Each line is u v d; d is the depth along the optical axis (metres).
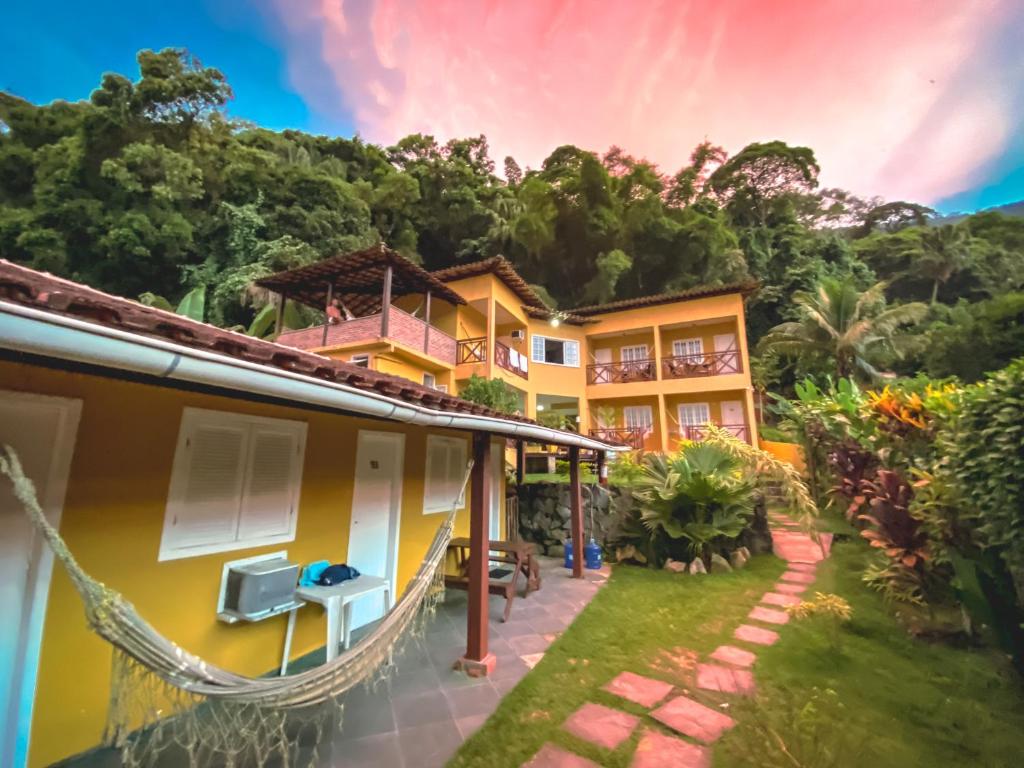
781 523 9.05
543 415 16.02
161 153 15.43
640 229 22.31
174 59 16.98
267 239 16.22
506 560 5.97
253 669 3.30
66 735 2.35
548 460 11.45
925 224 41.59
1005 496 2.92
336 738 2.65
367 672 2.25
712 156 33.62
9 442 2.22
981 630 3.83
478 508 3.76
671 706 3.06
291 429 3.77
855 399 8.50
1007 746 2.57
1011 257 30.77
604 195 22.92
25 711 2.21
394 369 10.32
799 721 2.72
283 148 20.94
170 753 2.46
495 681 3.41
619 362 16.83
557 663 3.73
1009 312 14.16
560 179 24.61
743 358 14.65
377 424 4.82
